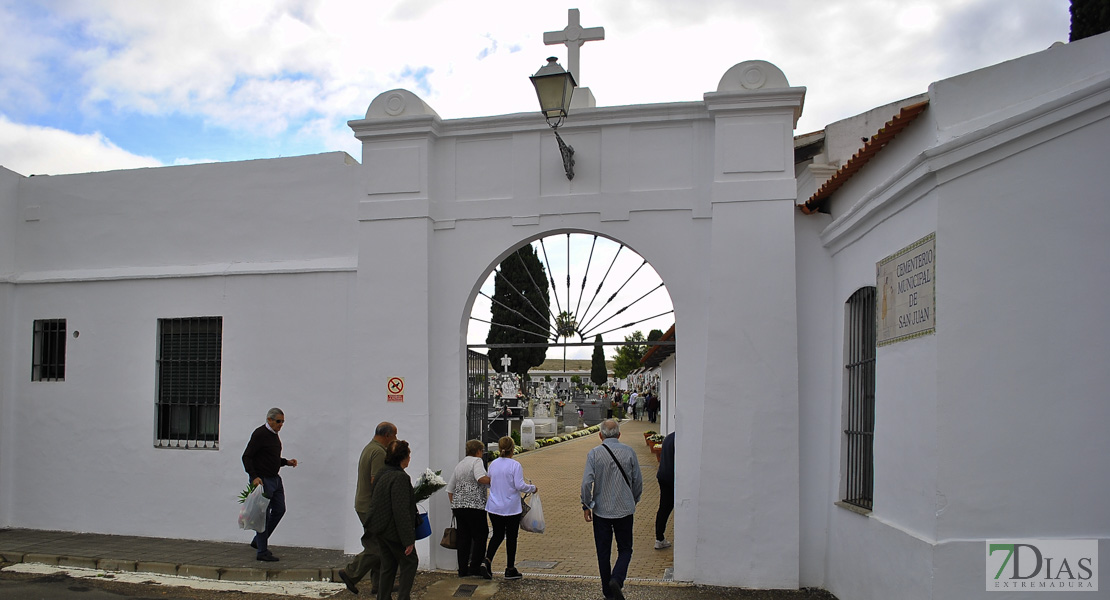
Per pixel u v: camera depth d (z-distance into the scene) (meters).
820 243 8.64
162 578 8.59
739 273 8.41
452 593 8.01
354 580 7.37
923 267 6.04
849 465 7.95
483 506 8.48
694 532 8.45
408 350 9.20
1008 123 5.61
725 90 8.56
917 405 6.08
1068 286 5.52
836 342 8.35
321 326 9.91
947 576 5.54
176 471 10.36
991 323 5.64
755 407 8.24
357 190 10.00
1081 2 9.99
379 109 9.46
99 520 10.62
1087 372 5.43
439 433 9.16
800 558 8.27
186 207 10.77
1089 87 5.45
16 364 11.22
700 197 8.73
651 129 8.94
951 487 5.62
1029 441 5.50
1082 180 5.54
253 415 10.09
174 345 10.64
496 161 9.31
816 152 10.18
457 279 9.27
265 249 10.36
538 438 28.52
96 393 10.82
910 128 6.73
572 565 9.35
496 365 31.12
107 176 11.15
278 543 9.77
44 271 11.29
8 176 11.41
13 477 11.08
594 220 8.95
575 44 9.48
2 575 8.69
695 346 8.59
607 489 7.48
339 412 9.72
